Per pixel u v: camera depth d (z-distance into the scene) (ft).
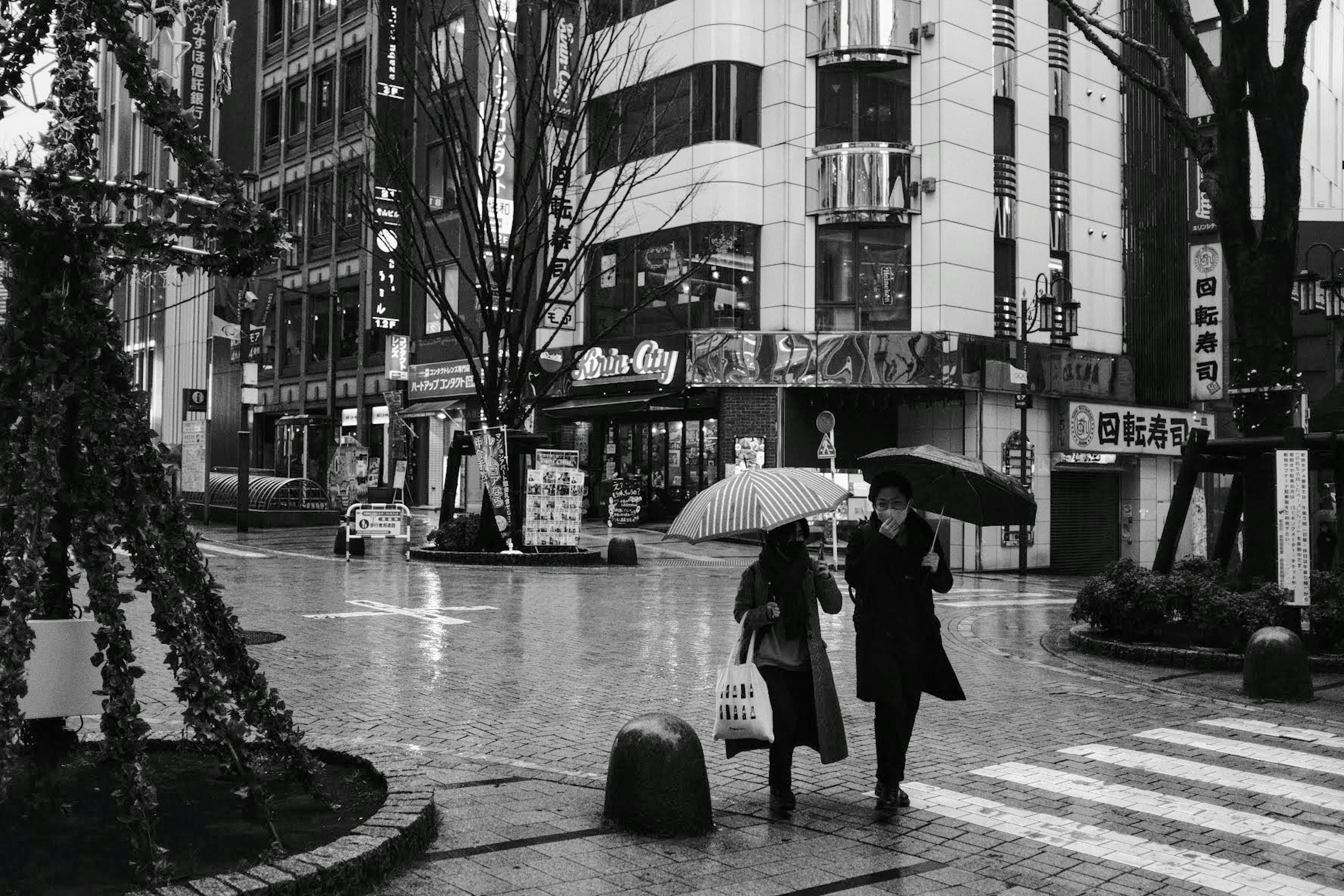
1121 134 105.09
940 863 16.11
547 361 101.04
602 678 31.45
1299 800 19.76
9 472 14.35
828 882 15.19
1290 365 41.06
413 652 35.09
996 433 89.20
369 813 16.24
